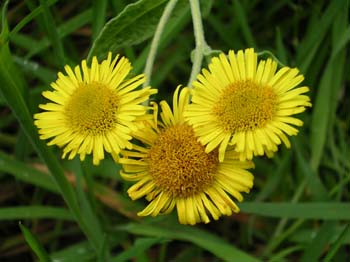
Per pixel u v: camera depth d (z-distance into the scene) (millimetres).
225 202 105
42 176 151
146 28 125
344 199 160
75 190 156
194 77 115
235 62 104
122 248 166
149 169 108
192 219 107
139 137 107
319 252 138
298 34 178
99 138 104
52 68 173
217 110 101
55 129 106
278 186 162
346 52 159
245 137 99
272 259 144
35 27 178
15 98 109
